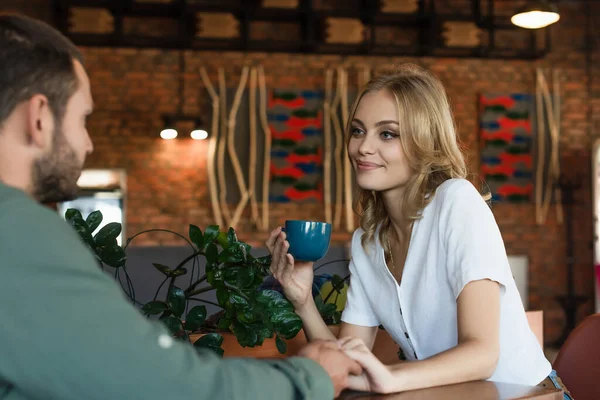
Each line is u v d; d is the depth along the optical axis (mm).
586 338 1724
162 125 6773
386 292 1504
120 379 777
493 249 1295
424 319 1399
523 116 7152
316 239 1369
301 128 6910
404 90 1424
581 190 7188
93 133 6691
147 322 835
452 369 1118
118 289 833
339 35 6715
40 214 808
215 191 6742
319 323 1453
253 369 873
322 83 6977
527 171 7133
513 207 7105
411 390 1061
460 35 6844
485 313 1252
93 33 6430
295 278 1439
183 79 6828
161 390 795
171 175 6746
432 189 1431
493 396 1009
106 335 776
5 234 778
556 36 7266
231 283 1355
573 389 1706
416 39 7105
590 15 7320
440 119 1439
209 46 6777
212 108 6820
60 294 770
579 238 7145
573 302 6875
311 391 899
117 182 6676
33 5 6488
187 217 6734
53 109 895
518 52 6969
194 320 1386
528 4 5074
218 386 826
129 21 6789
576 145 7227
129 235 6660
